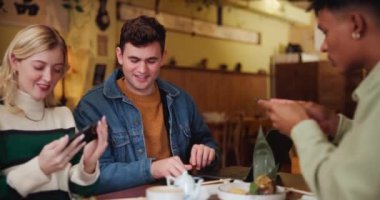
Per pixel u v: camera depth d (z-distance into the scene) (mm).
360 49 960
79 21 4602
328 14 984
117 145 1757
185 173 1270
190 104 2074
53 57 1349
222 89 7156
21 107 1408
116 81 1883
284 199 1227
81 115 1753
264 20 8266
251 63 7961
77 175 1385
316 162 935
